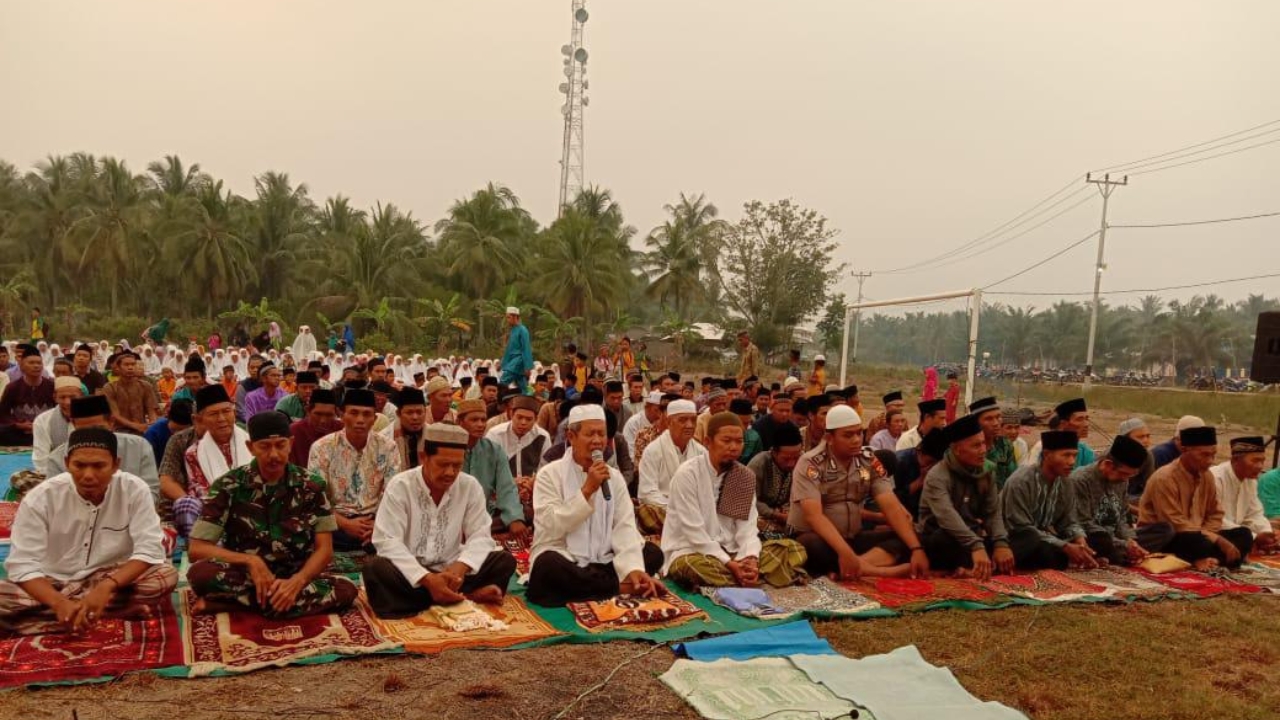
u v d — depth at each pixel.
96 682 3.55
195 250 45.25
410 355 38.34
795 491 5.88
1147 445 7.78
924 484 6.00
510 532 6.03
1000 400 22.00
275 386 9.15
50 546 4.20
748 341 15.60
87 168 51.12
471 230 43.31
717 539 5.61
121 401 8.99
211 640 4.04
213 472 5.85
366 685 3.71
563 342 40.47
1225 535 6.52
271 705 3.46
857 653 4.36
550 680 3.87
